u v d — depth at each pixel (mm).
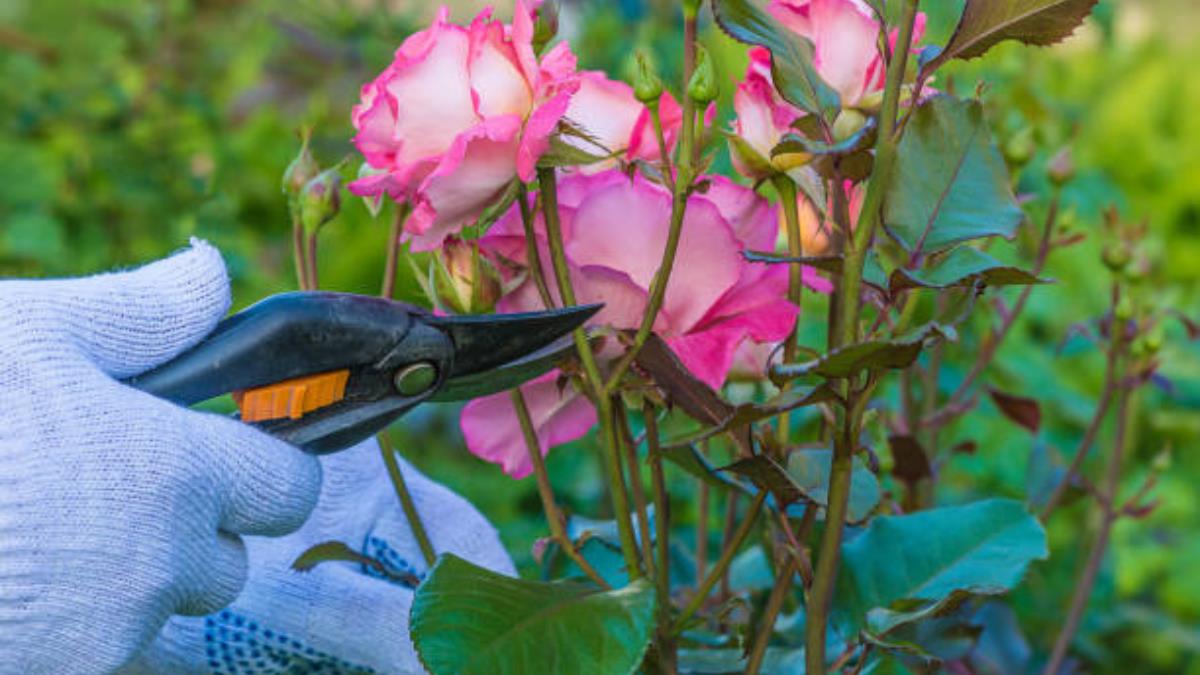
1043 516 1424
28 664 1012
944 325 1036
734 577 1310
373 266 2383
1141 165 3295
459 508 1254
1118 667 2133
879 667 1168
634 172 1089
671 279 1090
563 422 1159
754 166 1108
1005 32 1049
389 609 1158
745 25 1065
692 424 1653
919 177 1075
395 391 1071
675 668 1136
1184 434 2285
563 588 1063
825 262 1062
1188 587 2293
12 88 2729
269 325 1054
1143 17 4477
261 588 1152
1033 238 1445
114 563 1014
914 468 1333
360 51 2588
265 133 2859
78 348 1030
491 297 1102
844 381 1080
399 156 1071
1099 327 1438
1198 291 2920
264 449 1052
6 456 1002
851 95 1095
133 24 2898
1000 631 1442
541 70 1060
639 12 2781
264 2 2926
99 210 2627
